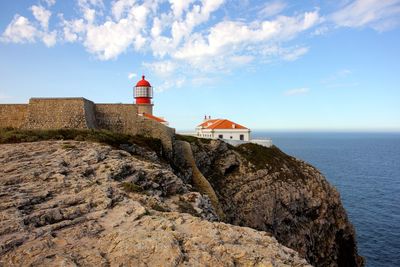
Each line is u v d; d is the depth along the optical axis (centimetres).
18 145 2197
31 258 868
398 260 4309
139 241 991
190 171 3606
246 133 5881
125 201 1409
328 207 4538
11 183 1435
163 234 1045
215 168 4128
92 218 1189
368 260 4347
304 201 4350
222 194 3778
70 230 1070
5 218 1073
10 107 3086
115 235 1042
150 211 1342
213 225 1218
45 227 1063
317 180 4800
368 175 10900
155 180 1962
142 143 3031
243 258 959
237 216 3616
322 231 4316
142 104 4978
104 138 2667
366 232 5284
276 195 4066
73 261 862
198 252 959
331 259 4194
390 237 5053
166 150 3506
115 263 878
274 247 1098
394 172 11581
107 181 1641
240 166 4262
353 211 6425
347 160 15862
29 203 1229
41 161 1788
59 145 2217
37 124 3014
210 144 4309
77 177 1593
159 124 3588
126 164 1934
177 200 1891
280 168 4566
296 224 4122
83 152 2062
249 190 3956
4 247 908
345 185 9119
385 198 7462
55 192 1381
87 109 3225
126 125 3472
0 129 2748
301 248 3925
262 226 3722
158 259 904
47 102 3102
